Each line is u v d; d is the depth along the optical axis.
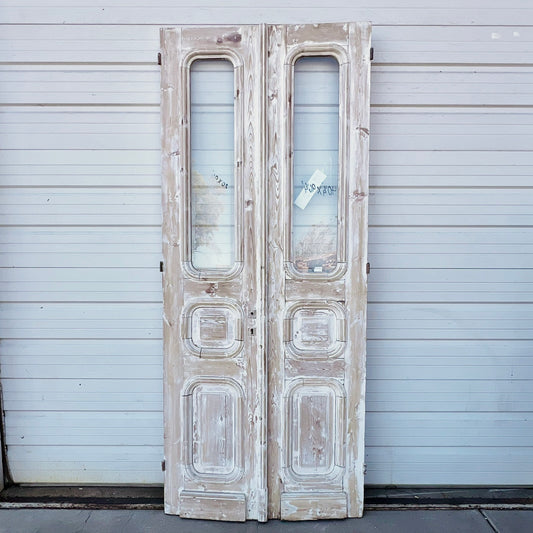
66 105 2.40
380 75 2.35
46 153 2.42
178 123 2.23
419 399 2.52
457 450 2.55
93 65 2.38
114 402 2.54
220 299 2.29
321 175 2.32
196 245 2.36
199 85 2.30
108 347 2.51
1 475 2.55
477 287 2.46
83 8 2.35
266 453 2.31
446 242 2.44
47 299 2.48
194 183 2.34
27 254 2.46
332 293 2.27
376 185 2.41
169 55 2.21
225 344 2.31
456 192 2.42
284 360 2.30
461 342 2.49
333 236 2.34
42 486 2.59
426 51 2.34
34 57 2.37
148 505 2.44
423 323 2.48
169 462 2.35
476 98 2.37
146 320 2.49
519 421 2.54
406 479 2.57
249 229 2.24
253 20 2.33
